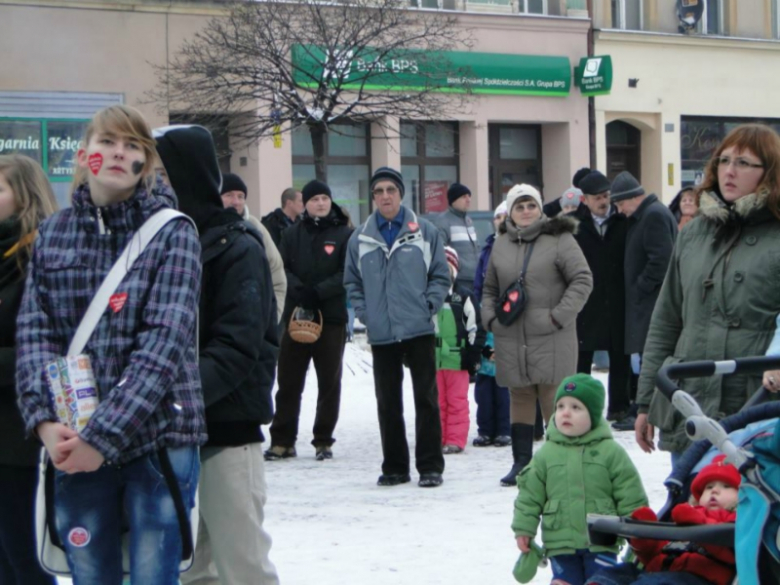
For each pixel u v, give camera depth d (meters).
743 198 6.72
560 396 7.50
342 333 14.12
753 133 6.76
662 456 13.59
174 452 5.68
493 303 12.24
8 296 6.63
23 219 6.71
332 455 14.33
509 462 13.66
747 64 41.09
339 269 13.99
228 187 11.37
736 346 6.73
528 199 12.23
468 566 9.00
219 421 6.64
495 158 37.50
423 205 36.09
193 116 30.30
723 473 5.67
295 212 16.81
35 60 30.59
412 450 14.73
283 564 9.12
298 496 11.88
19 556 6.65
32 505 6.64
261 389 6.79
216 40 28.61
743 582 4.96
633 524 5.41
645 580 5.31
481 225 25.05
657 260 15.30
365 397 19.11
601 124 38.34
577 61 37.75
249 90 29.05
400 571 8.88
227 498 6.71
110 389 5.56
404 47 30.30
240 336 6.51
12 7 30.27
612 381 15.97
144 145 5.77
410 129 35.59
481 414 15.02
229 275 6.57
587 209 15.94
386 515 10.88
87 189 5.81
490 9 36.19
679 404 5.42
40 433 5.52
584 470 7.40
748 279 6.71
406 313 12.17
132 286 5.62
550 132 38.12
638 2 39.31
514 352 12.02
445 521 10.58
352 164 35.19
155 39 31.61
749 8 41.56
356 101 29.55
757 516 4.98
